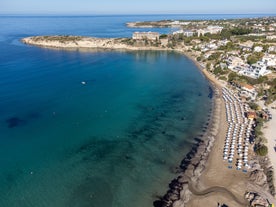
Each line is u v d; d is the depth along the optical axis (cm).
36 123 10231
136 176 7138
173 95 13612
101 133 9550
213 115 10856
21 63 19888
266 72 15650
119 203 6194
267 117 10300
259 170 7125
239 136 8938
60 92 13838
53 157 8056
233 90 13912
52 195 6475
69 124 10225
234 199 6200
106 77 16988
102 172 7325
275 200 6116
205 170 7231
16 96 13012
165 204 6081
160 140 8994
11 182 6931
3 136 9188
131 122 10444
